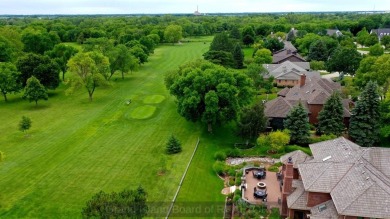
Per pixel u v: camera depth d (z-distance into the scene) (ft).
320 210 115.55
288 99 238.27
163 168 167.63
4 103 279.90
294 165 139.23
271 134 182.80
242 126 189.47
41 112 256.11
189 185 155.02
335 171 121.90
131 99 287.28
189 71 230.48
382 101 217.56
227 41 439.22
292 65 343.87
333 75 363.15
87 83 280.51
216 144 199.31
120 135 212.02
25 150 189.47
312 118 222.28
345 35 595.06
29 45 437.17
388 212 103.65
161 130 220.02
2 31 424.87
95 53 307.99
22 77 294.87
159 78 362.33
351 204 106.11
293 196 124.98
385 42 517.14
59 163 174.81
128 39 551.59
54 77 301.22
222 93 196.65
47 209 136.15
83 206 138.00
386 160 132.46
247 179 158.51
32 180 157.79
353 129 196.34
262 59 398.01
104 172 165.89
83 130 219.82
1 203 139.54
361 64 277.03
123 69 357.00
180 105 209.56
